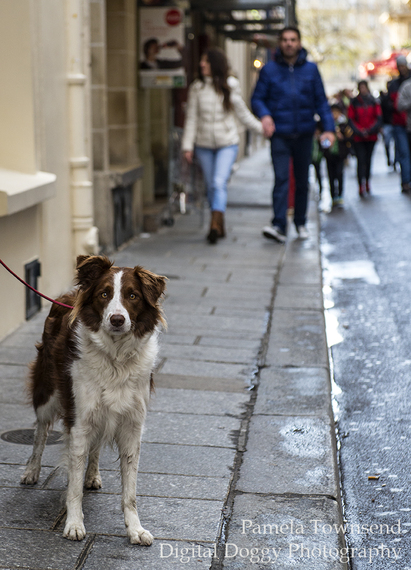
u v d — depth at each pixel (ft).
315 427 15.62
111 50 35.86
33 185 22.34
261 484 13.10
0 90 23.21
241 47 95.50
